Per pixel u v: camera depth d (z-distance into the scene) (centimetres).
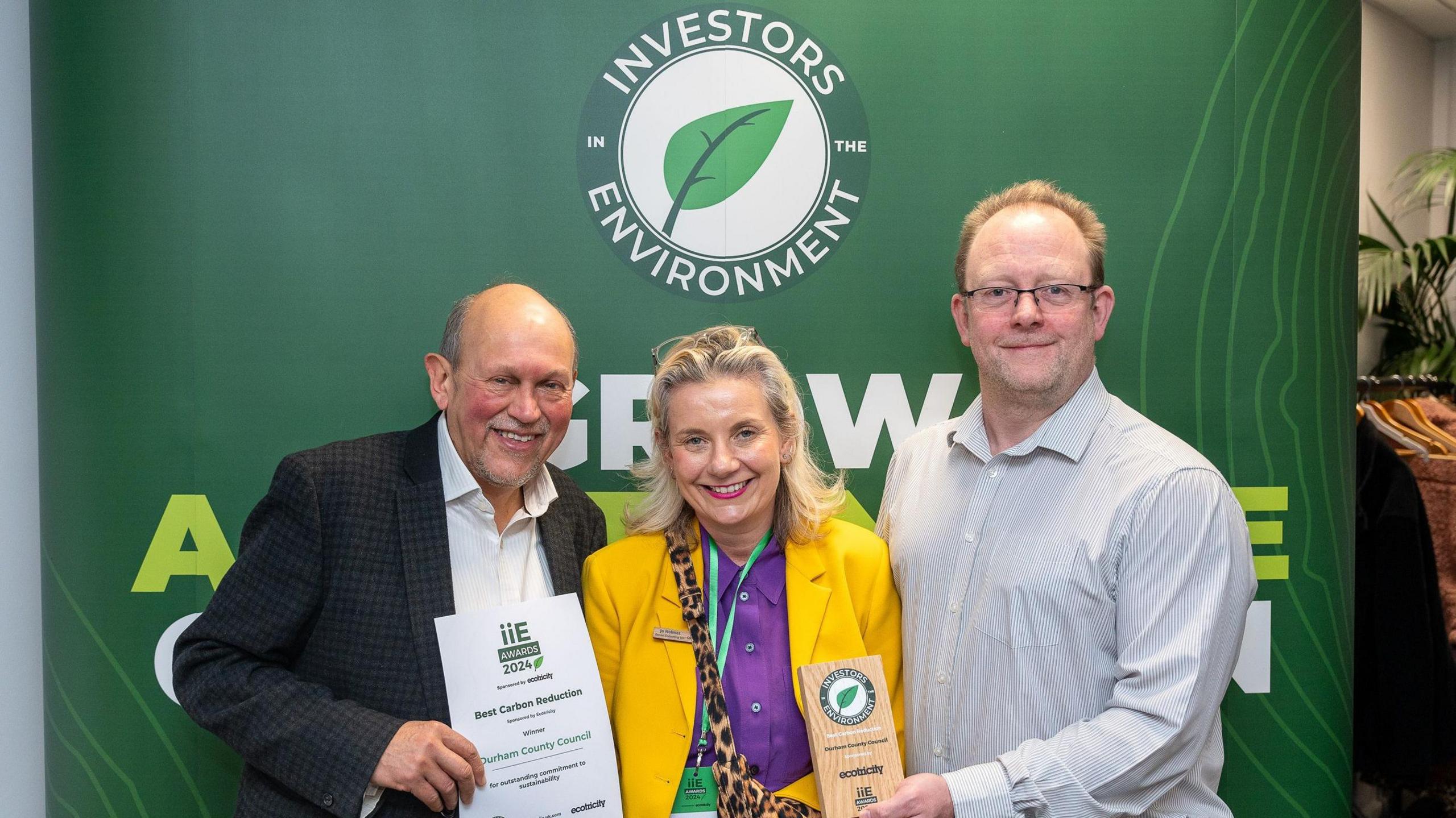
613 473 216
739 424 154
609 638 169
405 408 212
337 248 210
